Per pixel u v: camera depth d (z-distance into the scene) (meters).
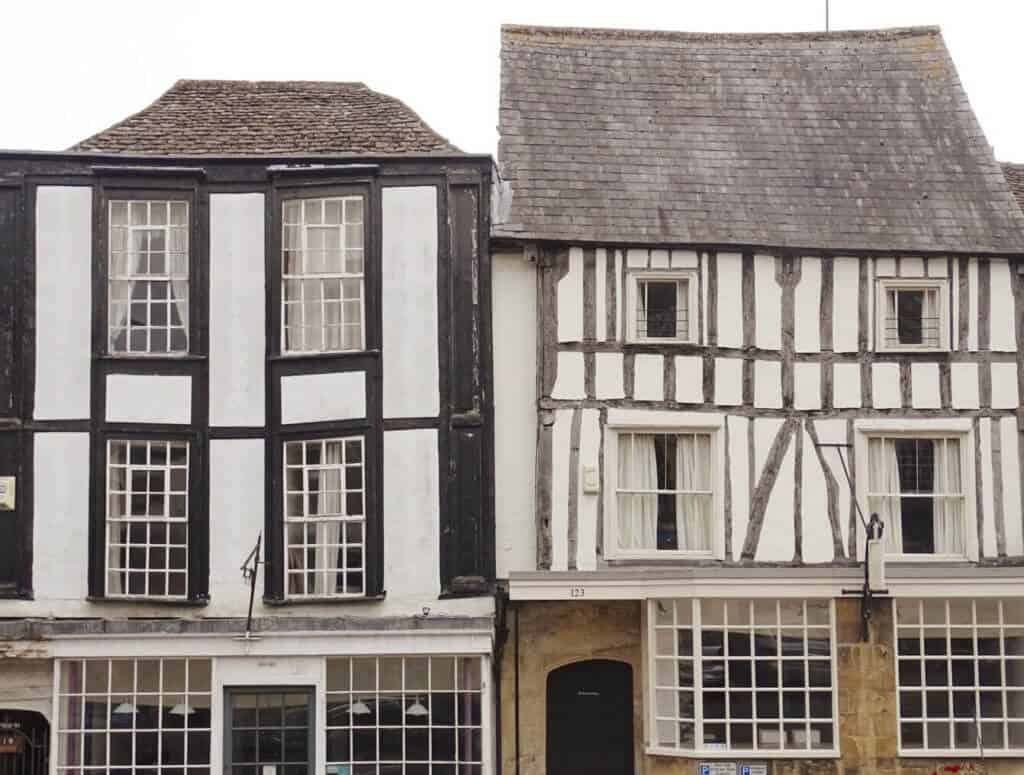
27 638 16.14
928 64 19.41
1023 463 17.20
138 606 16.38
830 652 16.36
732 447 16.92
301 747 16.23
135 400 16.58
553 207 17.22
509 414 16.73
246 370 16.69
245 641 16.17
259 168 16.86
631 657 16.78
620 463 16.94
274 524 16.47
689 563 16.78
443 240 16.67
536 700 16.64
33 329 16.61
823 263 17.30
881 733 16.28
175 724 16.23
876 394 17.16
